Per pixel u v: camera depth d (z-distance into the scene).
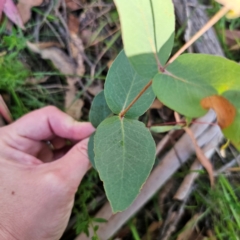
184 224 0.47
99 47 0.48
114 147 0.24
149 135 0.25
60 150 0.47
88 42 0.48
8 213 0.36
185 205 0.46
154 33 0.19
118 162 0.24
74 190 0.36
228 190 0.46
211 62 0.18
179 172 0.46
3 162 0.38
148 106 0.28
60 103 0.48
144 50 0.19
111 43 0.47
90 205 0.47
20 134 0.42
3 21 0.46
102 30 0.48
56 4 0.47
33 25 0.47
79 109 0.48
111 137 0.25
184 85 0.19
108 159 0.24
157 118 0.48
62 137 0.44
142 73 0.20
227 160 0.47
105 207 0.46
